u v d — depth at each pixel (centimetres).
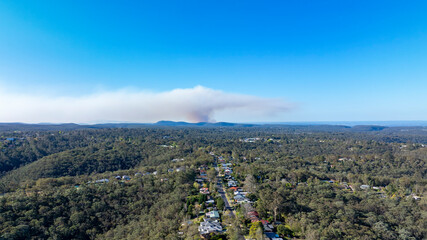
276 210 7081
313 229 6041
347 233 5988
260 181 11125
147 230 6675
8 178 13188
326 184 10481
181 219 7144
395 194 10056
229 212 7438
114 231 7119
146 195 9206
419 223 6669
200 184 10869
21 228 6438
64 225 7131
